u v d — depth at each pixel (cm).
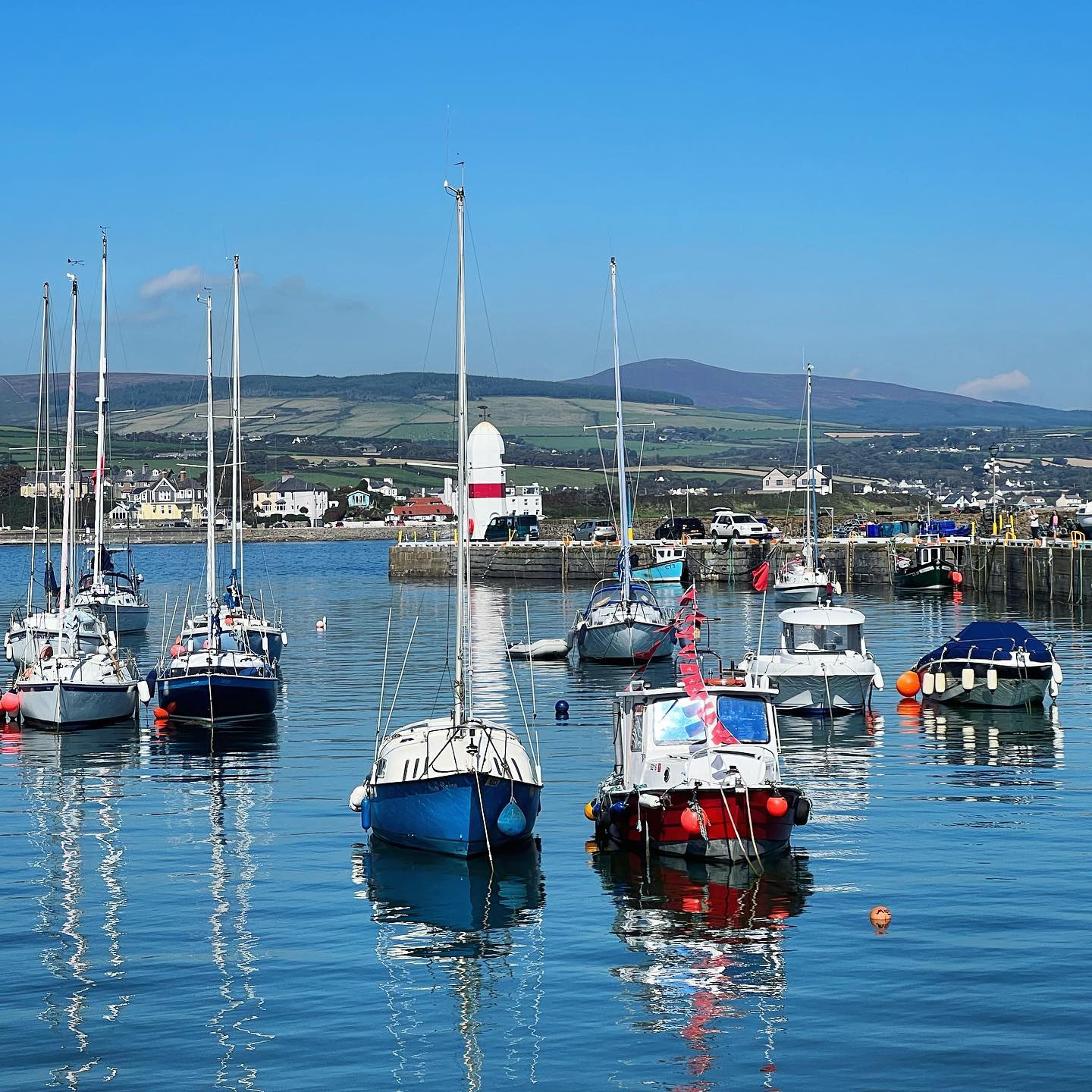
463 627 3141
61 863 2961
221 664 4906
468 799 2883
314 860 2961
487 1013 2092
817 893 2656
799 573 9694
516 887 2733
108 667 4969
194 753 4256
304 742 4438
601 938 2420
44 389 6650
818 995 2131
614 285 6762
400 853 3006
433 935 2452
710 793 2822
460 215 3231
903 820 3222
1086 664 6162
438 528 17388
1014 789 3547
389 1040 2002
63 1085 1869
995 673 4903
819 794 3519
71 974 2277
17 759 4175
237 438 6469
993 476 18062
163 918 2564
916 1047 1933
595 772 3853
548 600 10838
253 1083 1869
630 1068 1898
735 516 14738
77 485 7556
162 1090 1853
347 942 2425
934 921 2469
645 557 12875
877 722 4697
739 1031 2003
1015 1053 1906
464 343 3212
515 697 5375
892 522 15662
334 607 10350
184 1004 2144
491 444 14950
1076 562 9194
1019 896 2603
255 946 2409
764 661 4941
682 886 2722
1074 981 2166
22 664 5938
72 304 5353
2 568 16225
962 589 11712
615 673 6119
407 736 3228
